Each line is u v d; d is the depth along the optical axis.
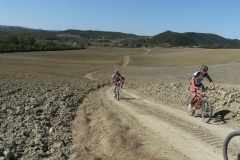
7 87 18.67
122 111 10.43
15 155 5.88
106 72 54.38
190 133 7.35
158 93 15.77
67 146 6.86
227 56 80.81
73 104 12.53
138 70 59.75
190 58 82.62
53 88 19.17
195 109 9.37
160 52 133.88
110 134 6.85
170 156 5.71
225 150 4.68
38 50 116.31
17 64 61.09
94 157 5.78
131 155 5.65
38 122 8.80
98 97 15.12
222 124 8.18
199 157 5.70
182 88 15.42
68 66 64.88
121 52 131.12
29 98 13.71
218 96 11.28
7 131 7.68
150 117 9.33
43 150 6.48
